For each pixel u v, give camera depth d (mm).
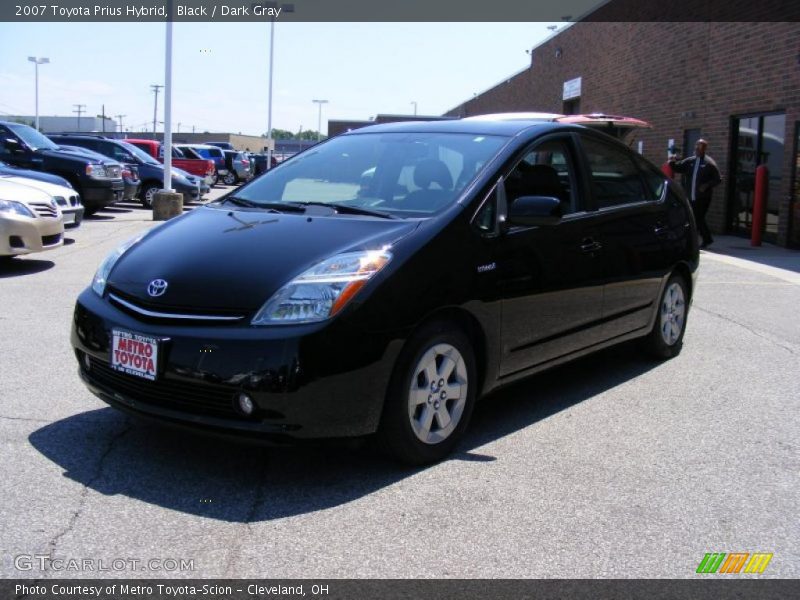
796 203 13297
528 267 4254
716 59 15859
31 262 9977
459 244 3877
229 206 4613
